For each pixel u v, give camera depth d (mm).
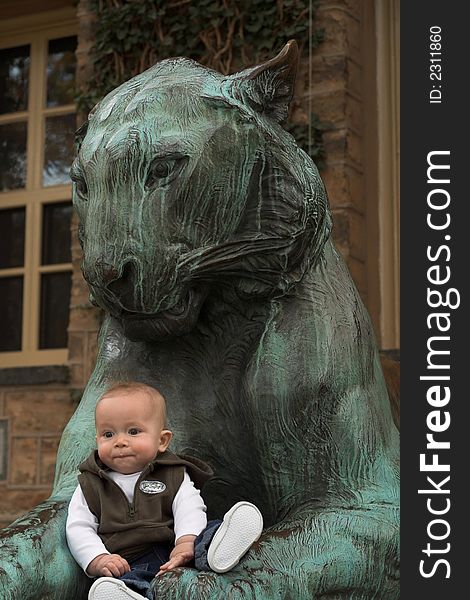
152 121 2674
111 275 2600
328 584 2713
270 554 2641
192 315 2771
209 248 2699
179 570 2512
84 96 8141
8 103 9391
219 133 2711
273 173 2783
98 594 2469
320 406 2906
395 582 2889
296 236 2812
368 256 7438
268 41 7543
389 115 7656
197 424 3021
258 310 2920
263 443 2936
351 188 7277
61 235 9102
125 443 2818
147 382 3029
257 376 2902
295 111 7391
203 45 7844
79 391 7871
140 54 7992
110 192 2627
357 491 2916
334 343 2934
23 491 8008
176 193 2650
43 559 2646
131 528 2750
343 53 7352
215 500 3098
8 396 8125
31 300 9000
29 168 9211
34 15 9289
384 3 7746
